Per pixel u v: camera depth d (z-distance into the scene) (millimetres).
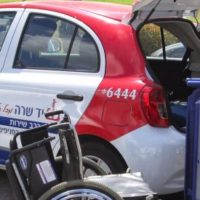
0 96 8688
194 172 7008
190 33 9430
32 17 8773
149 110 7535
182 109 8477
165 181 7562
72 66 8273
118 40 7918
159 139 7500
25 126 8438
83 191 6391
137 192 6676
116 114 7707
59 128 6777
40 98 8305
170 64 9891
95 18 8188
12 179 6715
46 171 6734
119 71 7844
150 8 7789
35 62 8609
